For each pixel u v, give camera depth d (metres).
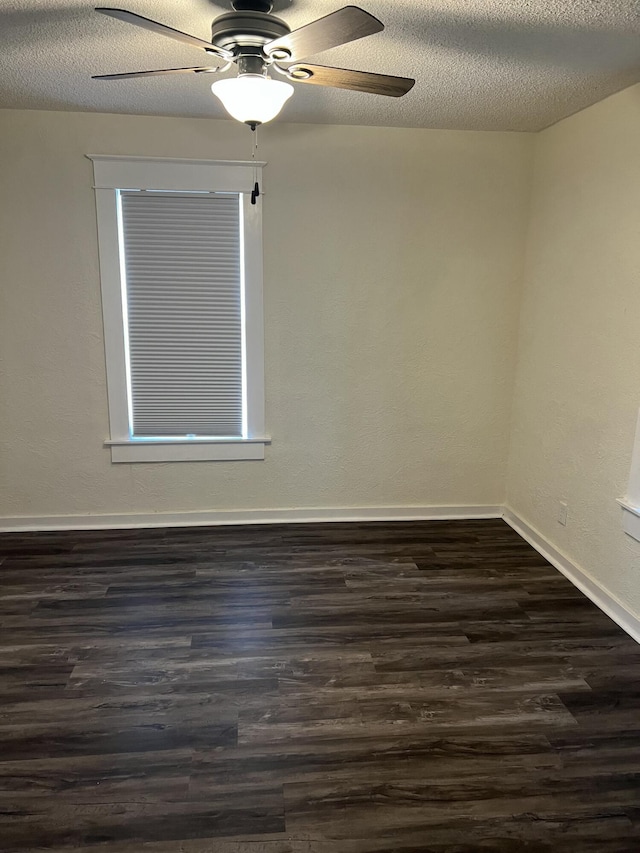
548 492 3.33
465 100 2.79
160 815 1.69
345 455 3.74
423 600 2.87
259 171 3.27
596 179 2.82
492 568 3.22
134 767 1.85
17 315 3.28
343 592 2.94
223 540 3.51
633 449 2.58
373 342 3.59
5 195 3.13
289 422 3.65
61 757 1.88
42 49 2.21
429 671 2.34
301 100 2.81
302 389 3.60
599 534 2.85
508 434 3.83
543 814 1.71
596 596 2.88
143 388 3.50
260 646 2.48
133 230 3.27
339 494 3.80
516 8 1.83
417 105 2.88
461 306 3.59
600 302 2.81
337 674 2.31
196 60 2.33
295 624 2.65
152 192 3.23
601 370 2.81
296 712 2.10
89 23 1.98
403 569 3.19
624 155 2.61
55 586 2.94
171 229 3.29
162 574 3.08
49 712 2.08
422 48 2.16
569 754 1.93
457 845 1.62
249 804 1.73
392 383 3.66
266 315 3.47
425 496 3.88
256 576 3.08
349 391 3.64
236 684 2.24
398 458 3.79
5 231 3.17
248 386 3.55
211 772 1.84
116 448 3.54
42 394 3.41
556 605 2.84
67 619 2.66
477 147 3.38
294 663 2.38
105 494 3.61
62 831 1.64
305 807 1.72
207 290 3.39
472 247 3.52
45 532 3.56
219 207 3.29
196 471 3.65
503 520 3.90
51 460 3.51
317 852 1.59
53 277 3.26
